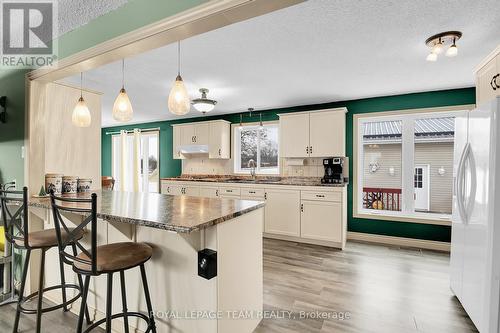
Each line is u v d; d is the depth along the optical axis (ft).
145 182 20.84
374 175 14.17
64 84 8.39
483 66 7.30
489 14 5.73
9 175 7.90
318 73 9.47
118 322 5.88
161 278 5.31
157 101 13.66
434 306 6.85
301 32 6.56
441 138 13.53
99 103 9.41
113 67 8.90
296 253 10.91
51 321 6.23
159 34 4.80
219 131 16.03
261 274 6.26
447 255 10.70
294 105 14.56
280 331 5.85
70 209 4.57
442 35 6.62
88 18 5.83
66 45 6.40
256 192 13.35
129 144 21.52
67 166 8.45
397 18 5.93
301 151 13.28
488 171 5.33
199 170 18.07
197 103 10.59
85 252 4.39
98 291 6.20
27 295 7.26
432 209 13.74
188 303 4.99
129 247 4.98
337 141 12.47
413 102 11.97
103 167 22.77
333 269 9.23
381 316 6.41
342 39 6.92
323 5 5.45
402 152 12.46
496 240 5.14
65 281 6.80
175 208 5.57
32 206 6.58
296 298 7.25
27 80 7.14
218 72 9.38
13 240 5.64
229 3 4.01
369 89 11.43
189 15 4.41
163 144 19.69
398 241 12.13
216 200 6.80
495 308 5.14
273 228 12.91
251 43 7.14
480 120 5.75
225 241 4.91
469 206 6.17
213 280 4.69
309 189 12.10
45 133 7.81
